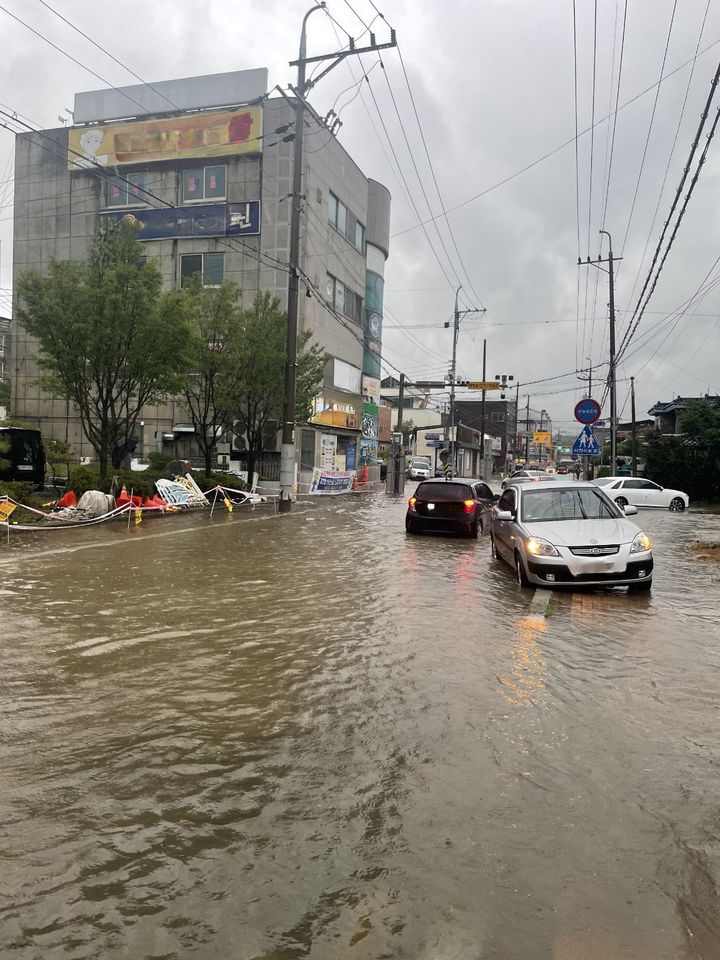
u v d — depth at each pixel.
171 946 2.40
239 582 9.30
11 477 19.25
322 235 34.75
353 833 3.13
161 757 3.92
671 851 3.02
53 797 3.44
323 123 21.31
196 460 33.22
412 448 72.50
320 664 5.71
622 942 2.44
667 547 14.74
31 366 36.03
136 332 17.34
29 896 2.66
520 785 3.61
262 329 23.98
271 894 2.69
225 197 33.09
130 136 34.03
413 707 4.74
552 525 9.55
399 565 11.09
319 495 28.77
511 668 5.66
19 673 5.41
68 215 35.12
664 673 5.57
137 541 13.12
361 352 41.38
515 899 2.67
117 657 5.85
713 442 35.25
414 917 2.56
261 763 3.85
